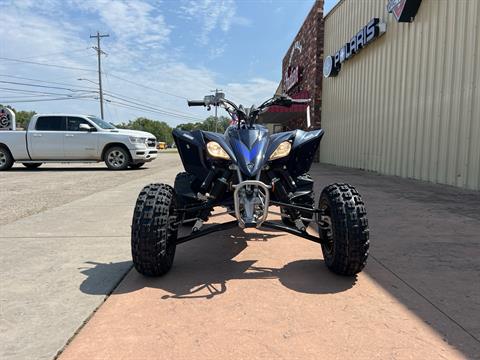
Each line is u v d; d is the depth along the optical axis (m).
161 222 2.94
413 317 2.45
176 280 3.09
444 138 8.26
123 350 2.09
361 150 12.93
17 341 2.19
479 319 2.42
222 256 3.71
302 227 3.36
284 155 3.33
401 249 3.82
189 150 3.65
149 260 2.94
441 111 8.37
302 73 20.78
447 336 2.22
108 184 9.43
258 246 4.03
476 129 7.29
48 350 2.10
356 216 2.93
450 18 8.09
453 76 7.96
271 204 3.20
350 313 2.50
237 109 3.64
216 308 2.59
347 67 14.35
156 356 2.04
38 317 2.47
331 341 2.17
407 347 2.11
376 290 2.86
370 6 12.29
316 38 17.69
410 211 5.56
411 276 3.12
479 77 7.20
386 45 11.05
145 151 14.00
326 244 3.25
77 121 13.78
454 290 2.85
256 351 2.08
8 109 16.22
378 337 2.21
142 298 2.75
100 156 13.73
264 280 3.08
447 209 5.70
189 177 4.09
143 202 3.00
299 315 2.48
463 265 3.37
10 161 13.77
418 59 9.32
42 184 9.55
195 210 3.32
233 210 3.40
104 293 2.84
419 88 9.27
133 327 2.34
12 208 6.23
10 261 3.56
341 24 15.23
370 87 12.17
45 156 13.68
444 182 8.27
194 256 3.71
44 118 13.76
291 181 3.53
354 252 2.91
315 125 17.83
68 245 4.09
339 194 3.05
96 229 4.78
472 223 4.84
